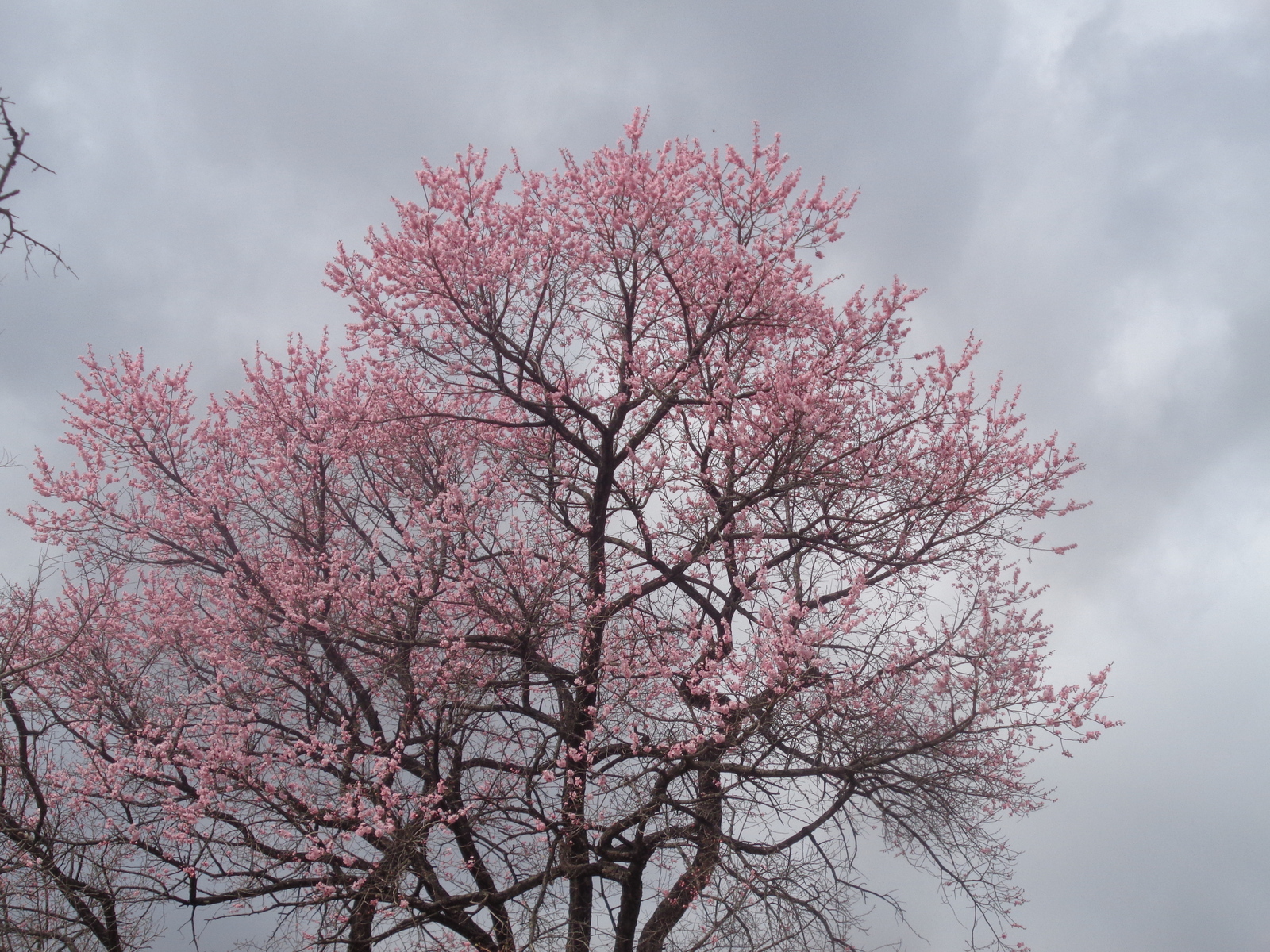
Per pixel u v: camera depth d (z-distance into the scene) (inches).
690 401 431.2
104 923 376.2
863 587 335.6
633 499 439.8
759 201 451.2
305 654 406.6
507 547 438.9
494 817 379.2
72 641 385.4
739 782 344.8
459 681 382.3
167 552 487.5
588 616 386.3
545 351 452.4
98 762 398.0
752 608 423.8
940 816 373.7
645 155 453.7
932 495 429.1
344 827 369.7
